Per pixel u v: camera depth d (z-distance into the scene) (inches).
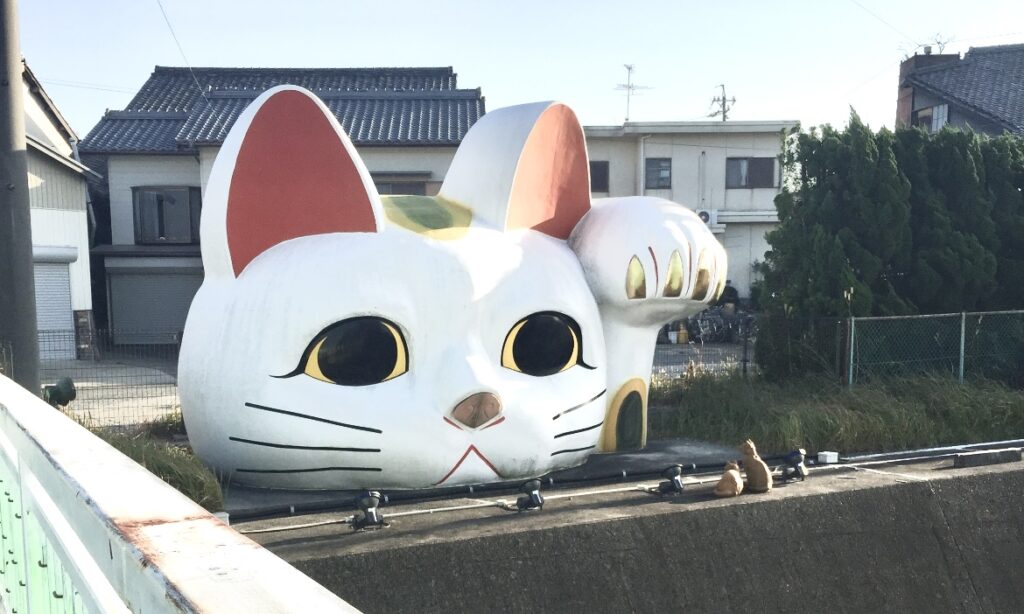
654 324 270.4
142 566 37.0
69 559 54.4
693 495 217.5
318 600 32.7
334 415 204.2
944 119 818.8
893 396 346.0
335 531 182.2
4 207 205.0
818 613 211.2
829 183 400.5
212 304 218.8
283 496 211.5
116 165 737.6
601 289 256.4
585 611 183.8
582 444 242.4
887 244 386.6
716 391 341.4
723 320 748.0
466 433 214.4
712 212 835.4
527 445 223.8
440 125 728.3
